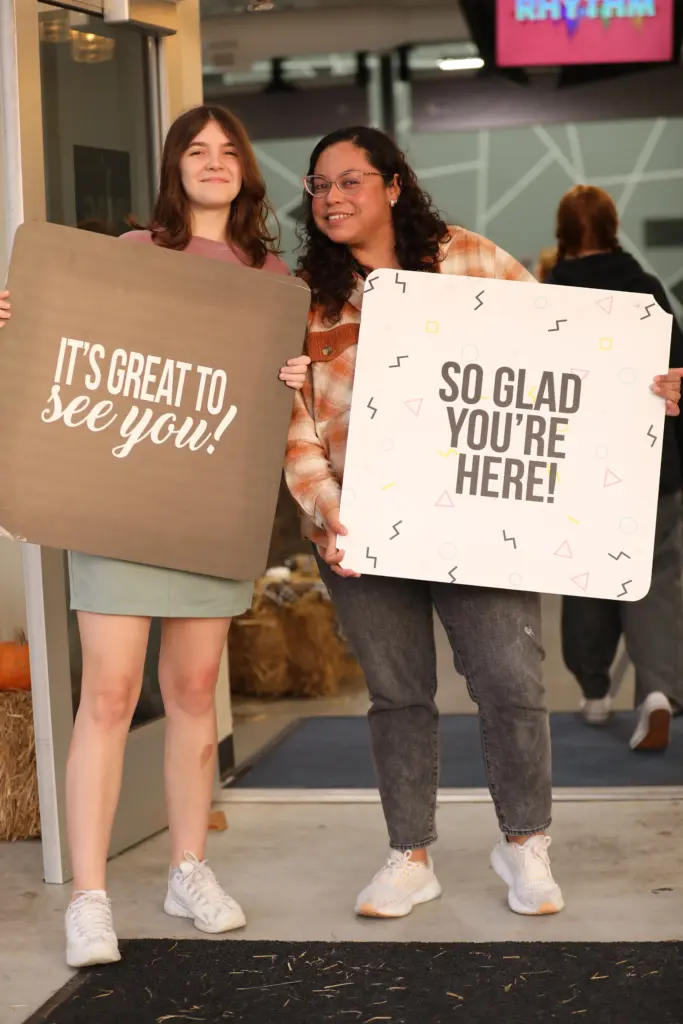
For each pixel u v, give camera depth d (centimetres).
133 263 243
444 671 558
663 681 402
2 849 320
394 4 593
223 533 249
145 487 244
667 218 804
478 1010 216
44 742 291
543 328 251
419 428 251
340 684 542
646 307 250
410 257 257
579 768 385
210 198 249
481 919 262
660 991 221
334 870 297
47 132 299
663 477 398
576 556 250
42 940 258
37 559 287
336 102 699
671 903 268
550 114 677
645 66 658
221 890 264
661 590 402
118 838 313
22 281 238
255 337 248
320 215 254
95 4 313
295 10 601
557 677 517
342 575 255
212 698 266
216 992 227
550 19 590
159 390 245
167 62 344
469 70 679
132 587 245
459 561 250
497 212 822
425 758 268
